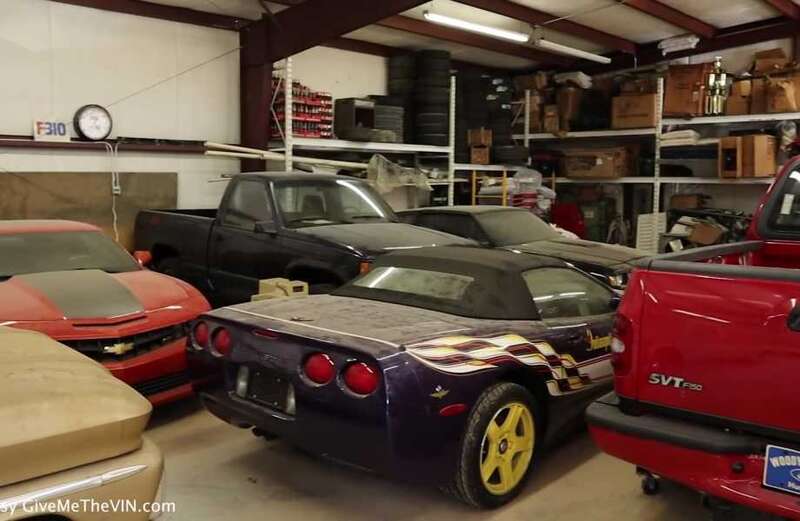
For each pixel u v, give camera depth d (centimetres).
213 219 686
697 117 1207
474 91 1309
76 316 423
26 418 204
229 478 381
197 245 698
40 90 835
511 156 1316
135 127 923
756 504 246
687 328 266
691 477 262
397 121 1122
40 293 438
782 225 415
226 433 450
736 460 254
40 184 837
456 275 409
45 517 202
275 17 956
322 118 1026
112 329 426
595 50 1384
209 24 977
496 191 1180
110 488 213
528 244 766
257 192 650
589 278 457
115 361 427
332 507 349
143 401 237
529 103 1411
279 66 1047
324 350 317
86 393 224
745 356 251
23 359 250
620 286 666
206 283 689
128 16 902
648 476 352
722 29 1268
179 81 960
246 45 1002
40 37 830
